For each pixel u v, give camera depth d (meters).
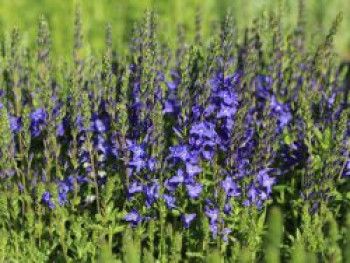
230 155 6.34
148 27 6.47
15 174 7.11
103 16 13.04
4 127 6.40
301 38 9.31
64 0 13.07
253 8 12.62
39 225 6.50
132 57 7.95
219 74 6.55
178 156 6.25
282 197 6.98
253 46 7.79
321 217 6.45
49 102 6.48
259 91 7.75
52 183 6.28
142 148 6.39
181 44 8.91
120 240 6.86
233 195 6.36
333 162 6.36
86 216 6.59
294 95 7.85
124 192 6.68
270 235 5.21
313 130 7.04
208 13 14.14
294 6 10.88
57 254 6.66
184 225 6.43
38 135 7.25
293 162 7.17
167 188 6.36
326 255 5.85
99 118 7.23
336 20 7.75
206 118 6.63
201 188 6.34
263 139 6.50
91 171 6.75
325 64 8.20
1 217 6.74
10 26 12.70
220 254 6.11
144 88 6.36
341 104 7.62
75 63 8.27
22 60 8.10
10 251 6.55
